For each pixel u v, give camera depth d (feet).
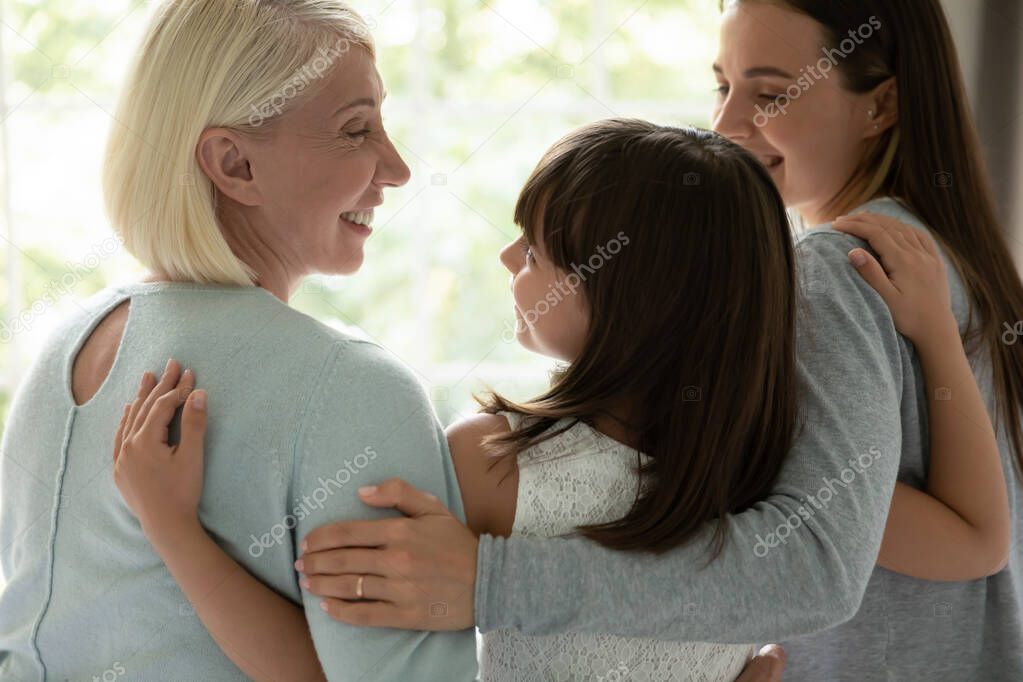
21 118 12.27
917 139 4.11
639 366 3.17
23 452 3.31
